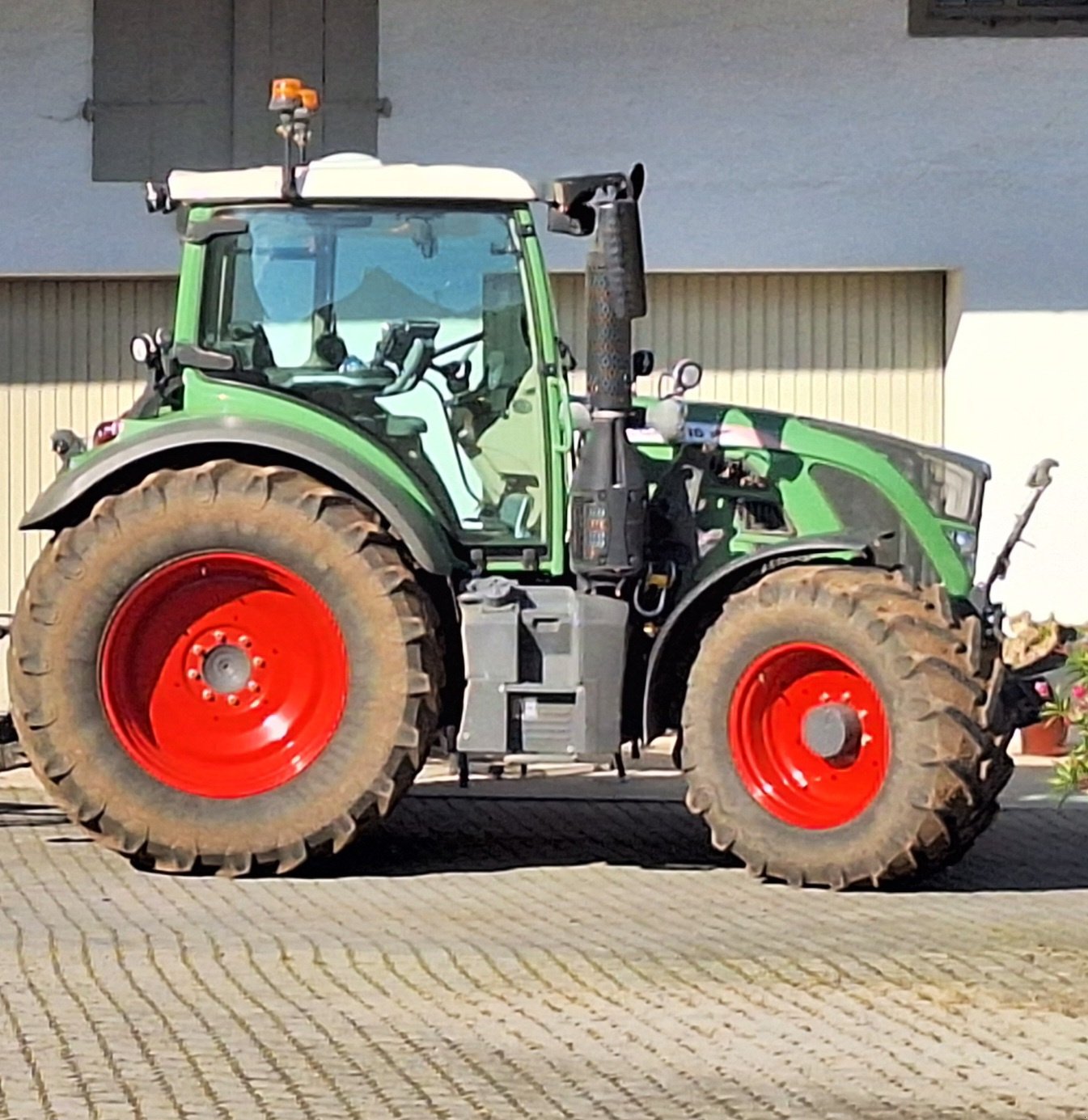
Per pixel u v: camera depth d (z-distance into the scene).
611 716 11.61
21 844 12.72
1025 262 17.03
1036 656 14.14
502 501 12.02
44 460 17.64
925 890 11.62
